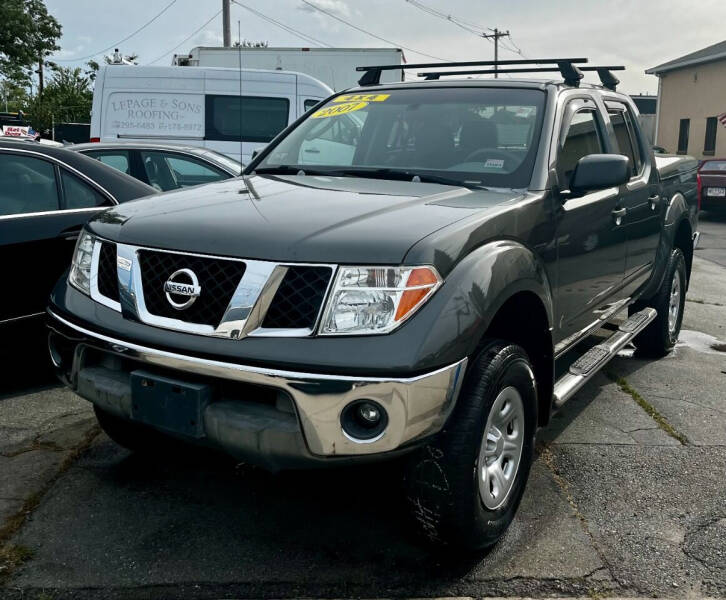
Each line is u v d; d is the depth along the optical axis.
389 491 3.38
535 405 3.09
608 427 4.26
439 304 2.46
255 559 2.83
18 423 4.04
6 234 4.26
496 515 2.86
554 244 3.34
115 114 11.56
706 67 28.14
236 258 2.52
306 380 2.36
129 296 2.72
